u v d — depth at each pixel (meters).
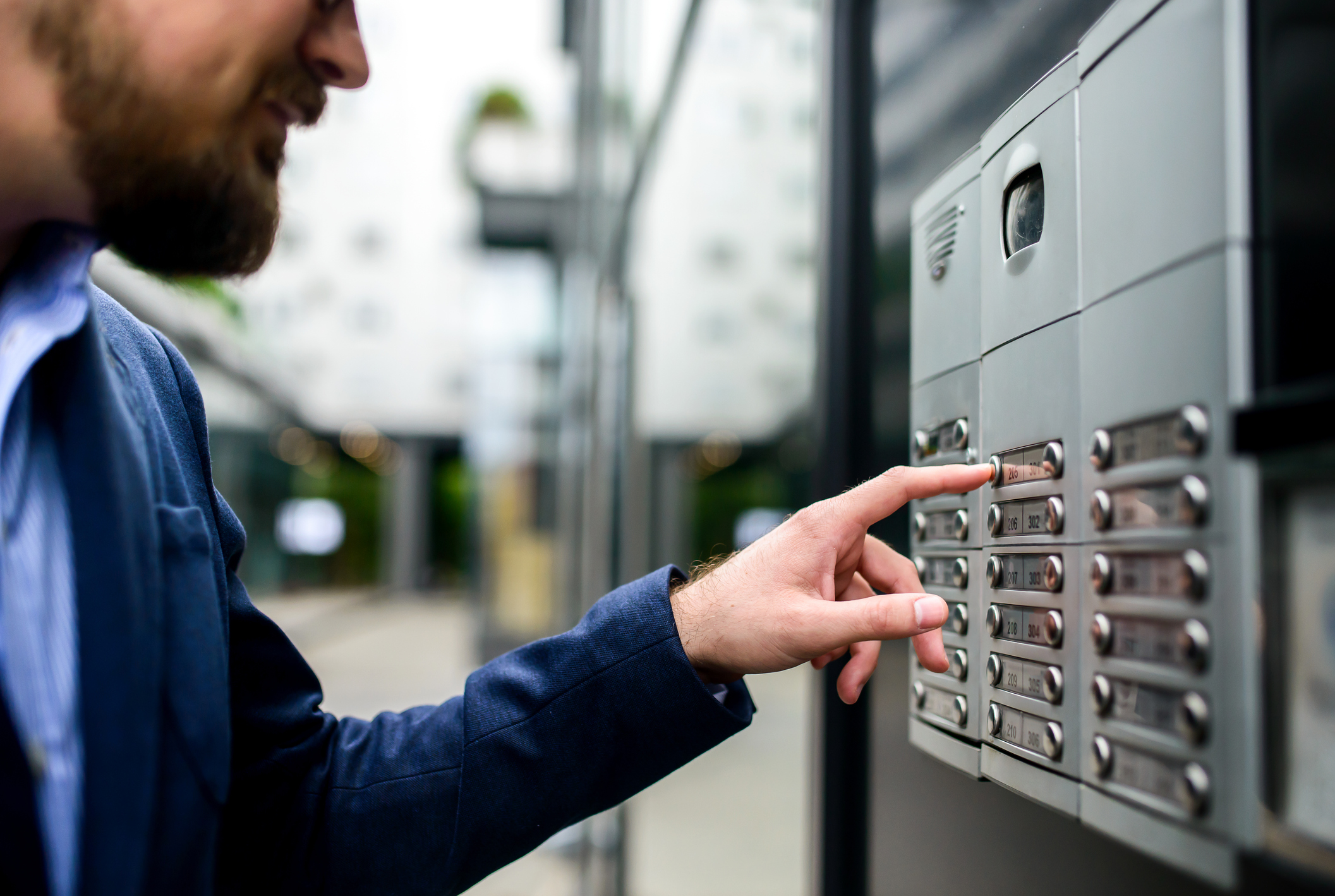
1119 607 0.27
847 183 0.62
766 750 3.59
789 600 0.44
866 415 0.59
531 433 6.49
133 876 0.34
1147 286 0.26
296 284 14.88
